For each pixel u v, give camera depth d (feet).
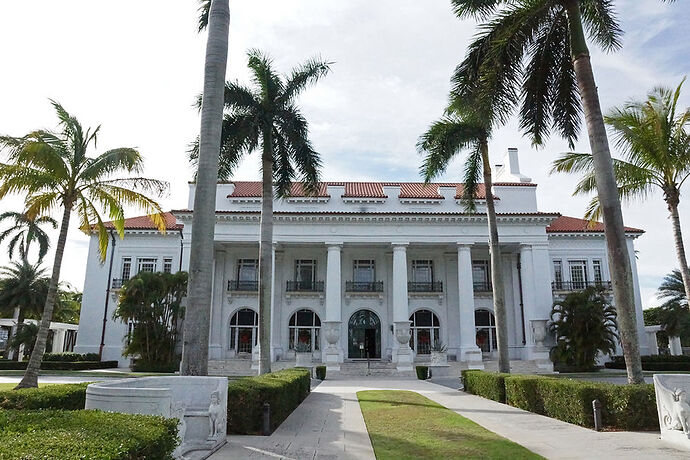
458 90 49.67
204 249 35.17
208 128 37.11
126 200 59.26
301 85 66.44
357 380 81.56
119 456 12.32
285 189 68.95
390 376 90.84
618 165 55.11
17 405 28.68
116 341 110.73
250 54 66.03
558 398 36.09
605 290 104.47
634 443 26.99
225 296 115.44
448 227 111.24
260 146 67.56
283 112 65.00
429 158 61.41
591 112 40.57
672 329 124.06
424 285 118.32
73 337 168.76
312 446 26.73
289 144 66.95
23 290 117.91
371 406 44.73
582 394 32.89
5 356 116.88
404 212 110.42
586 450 25.32
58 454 11.47
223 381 28.12
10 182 52.75
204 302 34.50
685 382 29.12
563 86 49.34
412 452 25.20
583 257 117.60
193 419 26.00
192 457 23.20
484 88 46.52
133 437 14.19
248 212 108.17
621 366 105.91
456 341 115.14
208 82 38.04
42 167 53.83
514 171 127.03
